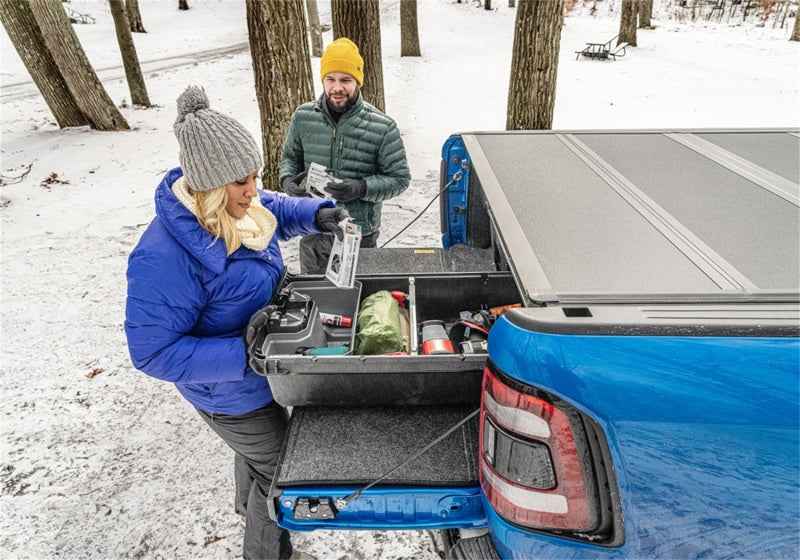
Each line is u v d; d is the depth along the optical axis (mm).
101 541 2051
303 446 1498
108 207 5770
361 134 2801
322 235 2850
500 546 1248
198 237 1265
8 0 8281
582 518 1101
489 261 2768
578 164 2027
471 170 2836
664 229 1452
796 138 2332
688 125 9344
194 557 1984
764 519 1088
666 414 1016
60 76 9117
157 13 32469
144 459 2451
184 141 1191
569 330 1030
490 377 1137
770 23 23734
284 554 1804
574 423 1041
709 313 1078
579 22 26531
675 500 1078
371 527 1437
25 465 2424
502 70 15383
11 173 7020
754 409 1010
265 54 5066
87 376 3049
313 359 1370
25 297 3943
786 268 1238
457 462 1432
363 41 7223
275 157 5562
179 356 1318
